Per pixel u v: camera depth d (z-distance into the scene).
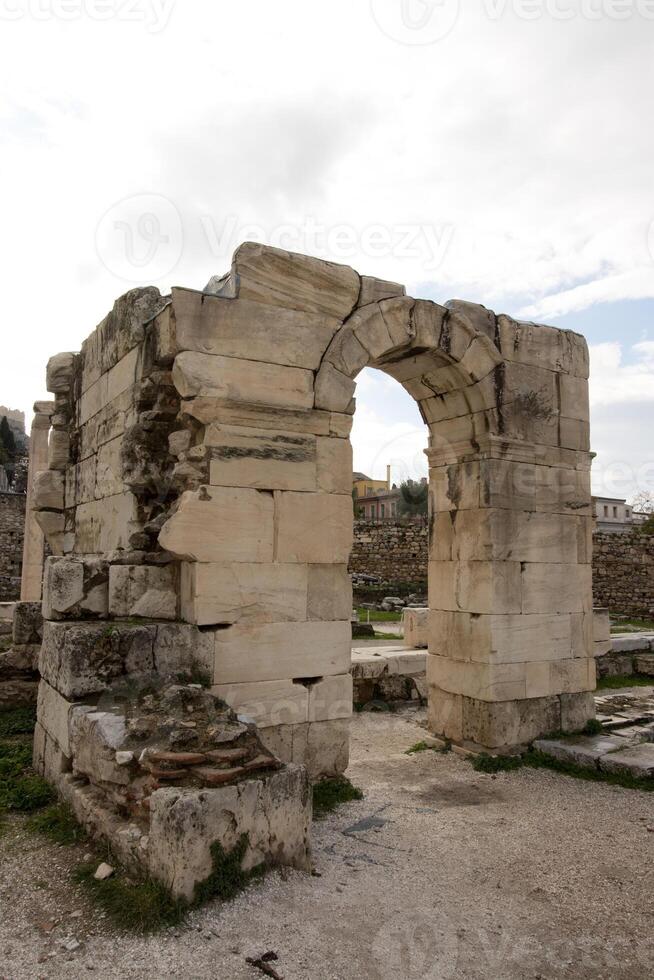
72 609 6.59
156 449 7.04
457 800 6.71
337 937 3.88
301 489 6.71
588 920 4.30
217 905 4.01
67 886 4.30
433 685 8.94
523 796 6.85
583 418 9.19
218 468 6.32
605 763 7.48
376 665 10.85
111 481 8.01
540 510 8.66
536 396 8.74
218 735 4.70
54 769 5.89
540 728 8.38
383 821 6.04
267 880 4.30
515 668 8.23
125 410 7.64
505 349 8.54
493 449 8.33
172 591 6.63
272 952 3.67
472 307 8.31
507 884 4.80
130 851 4.31
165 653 5.98
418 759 8.14
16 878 4.44
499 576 8.21
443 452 8.91
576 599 8.87
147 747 4.71
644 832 5.88
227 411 6.40
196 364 6.31
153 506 7.04
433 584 9.02
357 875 4.76
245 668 6.32
